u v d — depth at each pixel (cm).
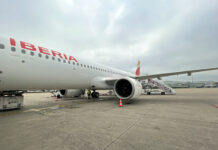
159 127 341
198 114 500
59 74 722
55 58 707
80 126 356
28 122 402
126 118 442
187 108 643
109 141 256
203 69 851
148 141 255
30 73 589
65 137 279
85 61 944
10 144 244
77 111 581
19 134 298
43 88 693
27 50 585
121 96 837
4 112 577
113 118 443
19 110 628
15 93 680
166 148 225
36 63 609
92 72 974
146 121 401
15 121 415
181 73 928
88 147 231
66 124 376
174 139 263
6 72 511
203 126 349
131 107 687
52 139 268
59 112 561
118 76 1412
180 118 437
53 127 349
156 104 803
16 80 552
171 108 646
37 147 232
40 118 454
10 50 524
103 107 694
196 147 228
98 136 283
